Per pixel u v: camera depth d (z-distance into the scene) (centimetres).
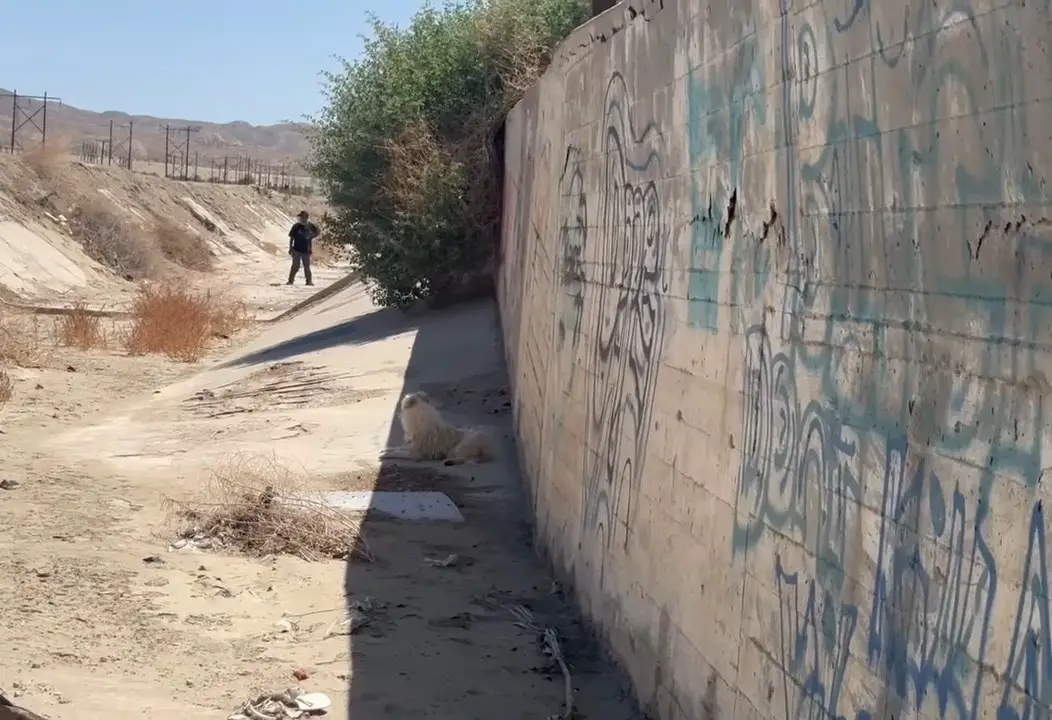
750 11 475
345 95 2094
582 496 766
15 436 1316
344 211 2098
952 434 319
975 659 305
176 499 991
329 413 1399
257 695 596
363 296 2416
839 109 391
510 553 913
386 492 1057
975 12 309
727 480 489
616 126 714
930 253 332
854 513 374
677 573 551
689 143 558
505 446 1233
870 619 361
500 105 1939
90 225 4284
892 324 354
